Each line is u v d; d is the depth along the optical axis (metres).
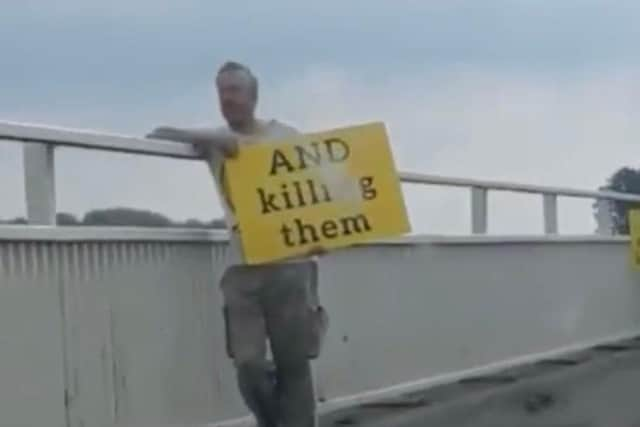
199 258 15.63
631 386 21.44
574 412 18.36
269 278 14.27
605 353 27.20
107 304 13.92
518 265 24.69
